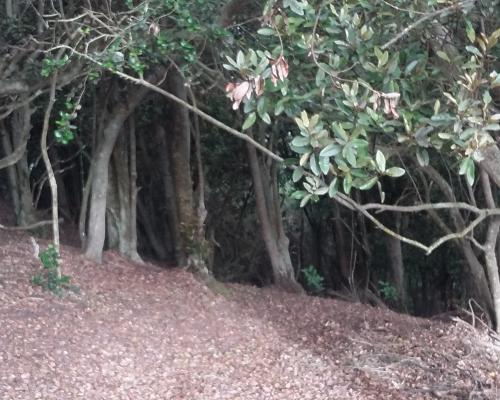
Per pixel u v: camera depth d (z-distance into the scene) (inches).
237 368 358.9
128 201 529.3
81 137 569.9
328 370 363.9
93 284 433.4
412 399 323.9
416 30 275.0
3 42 398.0
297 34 252.5
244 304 474.0
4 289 381.4
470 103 223.3
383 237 723.4
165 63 417.7
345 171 214.1
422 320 474.3
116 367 332.5
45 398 287.0
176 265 533.3
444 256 733.9
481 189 484.4
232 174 678.5
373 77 245.9
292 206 732.0
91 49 345.1
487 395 320.2
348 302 543.8
